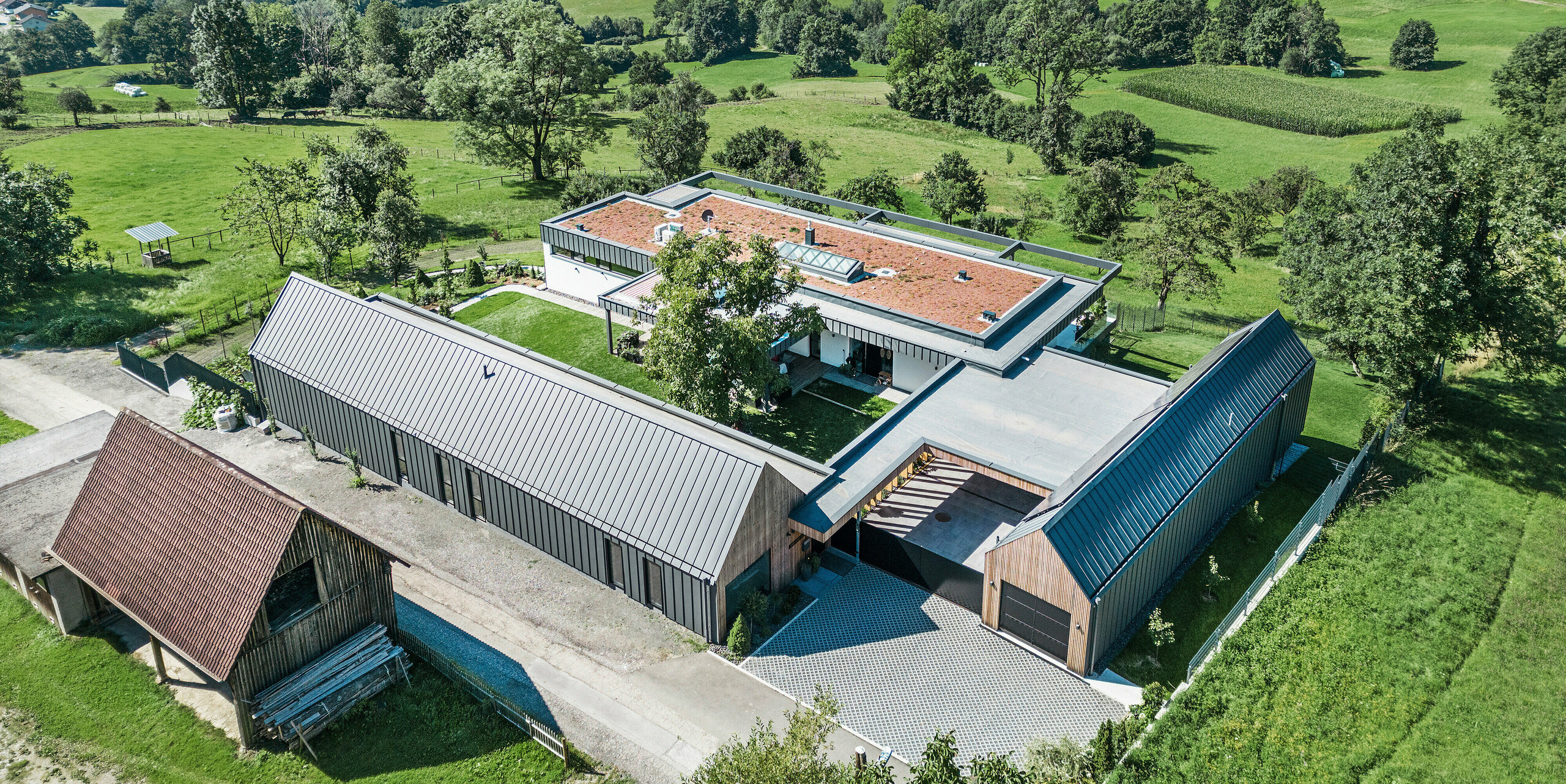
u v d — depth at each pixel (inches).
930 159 4343.0
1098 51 4894.2
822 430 1814.7
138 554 1200.2
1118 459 1346.0
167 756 1110.4
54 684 1211.9
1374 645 1296.8
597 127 3860.7
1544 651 1295.5
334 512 1571.1
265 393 1828.2
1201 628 1327.5
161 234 2706.7
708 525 1272.1
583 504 1380.4
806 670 1250.6
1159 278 2373.3
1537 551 1504.7
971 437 1555.1
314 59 6343.5
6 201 2314.2
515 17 3622.0
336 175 2699.3
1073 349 2113.7
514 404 1501.0
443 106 3580.2
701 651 1284.4
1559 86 4050.2
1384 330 1750.7
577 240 2361.0
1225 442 1496.1
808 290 2049.7
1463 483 1680.6
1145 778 1074.1
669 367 1555.1
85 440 1642.5
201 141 4094.5
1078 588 1179.3
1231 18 6348.4
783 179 3398.1
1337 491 1569.9
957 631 1318.9
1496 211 1749.5
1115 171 3292.3
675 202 2610.7
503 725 1151.0
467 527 1542.8
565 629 1322.6
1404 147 2190.0
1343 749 1129.4
